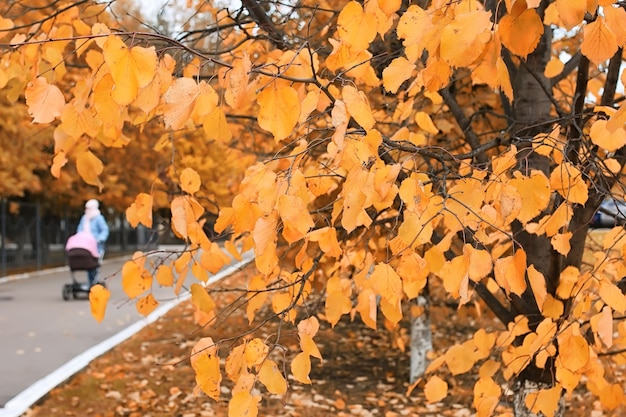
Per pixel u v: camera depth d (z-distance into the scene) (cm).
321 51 334
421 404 715
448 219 212
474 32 162
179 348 972
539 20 162
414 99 334
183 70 312
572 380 260
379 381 816
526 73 383
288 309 237
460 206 212
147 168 2177
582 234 318
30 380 761
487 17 163
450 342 950
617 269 260
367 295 239
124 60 173
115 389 743
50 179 2338
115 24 325
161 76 206
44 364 848
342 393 761
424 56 288
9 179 1761
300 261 229
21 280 2131
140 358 914
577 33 431
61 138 286
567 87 469
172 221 252
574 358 239
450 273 203
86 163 296
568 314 266
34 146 1761
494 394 279
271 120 187
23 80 280
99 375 791
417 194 201
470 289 362
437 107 450
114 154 2095
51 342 1002
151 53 175
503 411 358
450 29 167
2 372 800
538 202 208
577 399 671
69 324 1179
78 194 2592
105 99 192
